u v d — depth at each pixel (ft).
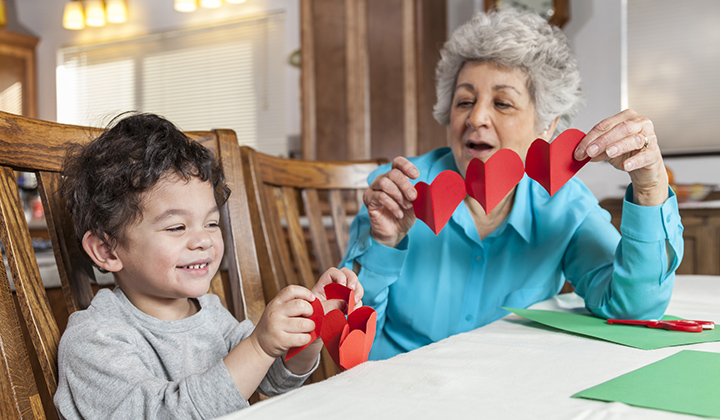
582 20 10.90
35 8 19.53
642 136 2.43
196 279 2.49
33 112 19.22
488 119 3.32
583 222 3.56
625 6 10.83
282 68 16.57
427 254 3.58
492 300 3.56
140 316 2.49
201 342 2.63
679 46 10.48
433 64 10.41
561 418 1.38
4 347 1.95
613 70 10.73
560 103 3.43
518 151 3.41
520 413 1.42
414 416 1.39
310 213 4.17
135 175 2.37
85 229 2.41
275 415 1.40
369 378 1.71
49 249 5.96
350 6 10.16
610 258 3.22
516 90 3.30
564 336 2.35
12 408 1.92
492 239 3.54
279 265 3.46
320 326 2.20
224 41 17.39
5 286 2.04
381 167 3.98
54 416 3.46
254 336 2.21
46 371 2.15
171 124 2.68
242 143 17.21
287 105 16.34
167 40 18.21
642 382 1.67
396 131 9.91
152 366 2.40
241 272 3.11
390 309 3.64
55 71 19.38
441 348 2.12
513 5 10.39
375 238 3.30
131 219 2.38
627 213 2.66
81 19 17.97
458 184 2.49
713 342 2.24
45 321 2.18
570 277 3.53
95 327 2.27
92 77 19.15
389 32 9.93
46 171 2.39
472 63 3.42
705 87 10.32
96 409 2.11
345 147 10.21
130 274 2.48
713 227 7.39
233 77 17.30
